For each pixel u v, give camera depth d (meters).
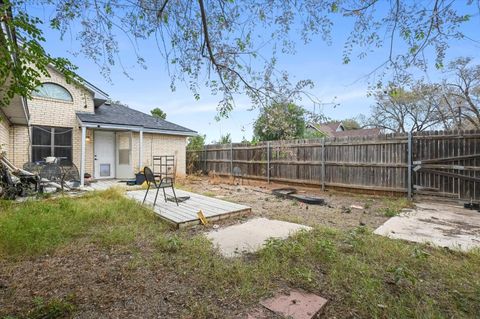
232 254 2.95
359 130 23.72
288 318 1.81
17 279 2.29
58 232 3.30
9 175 5.75
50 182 7.06
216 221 4.54
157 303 1.98
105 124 9.07
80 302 1.96
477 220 4.66
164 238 3.41
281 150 5.86
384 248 3.11
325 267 2.62
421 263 2.71
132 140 10.38
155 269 2.53
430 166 6.31
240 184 10.28
